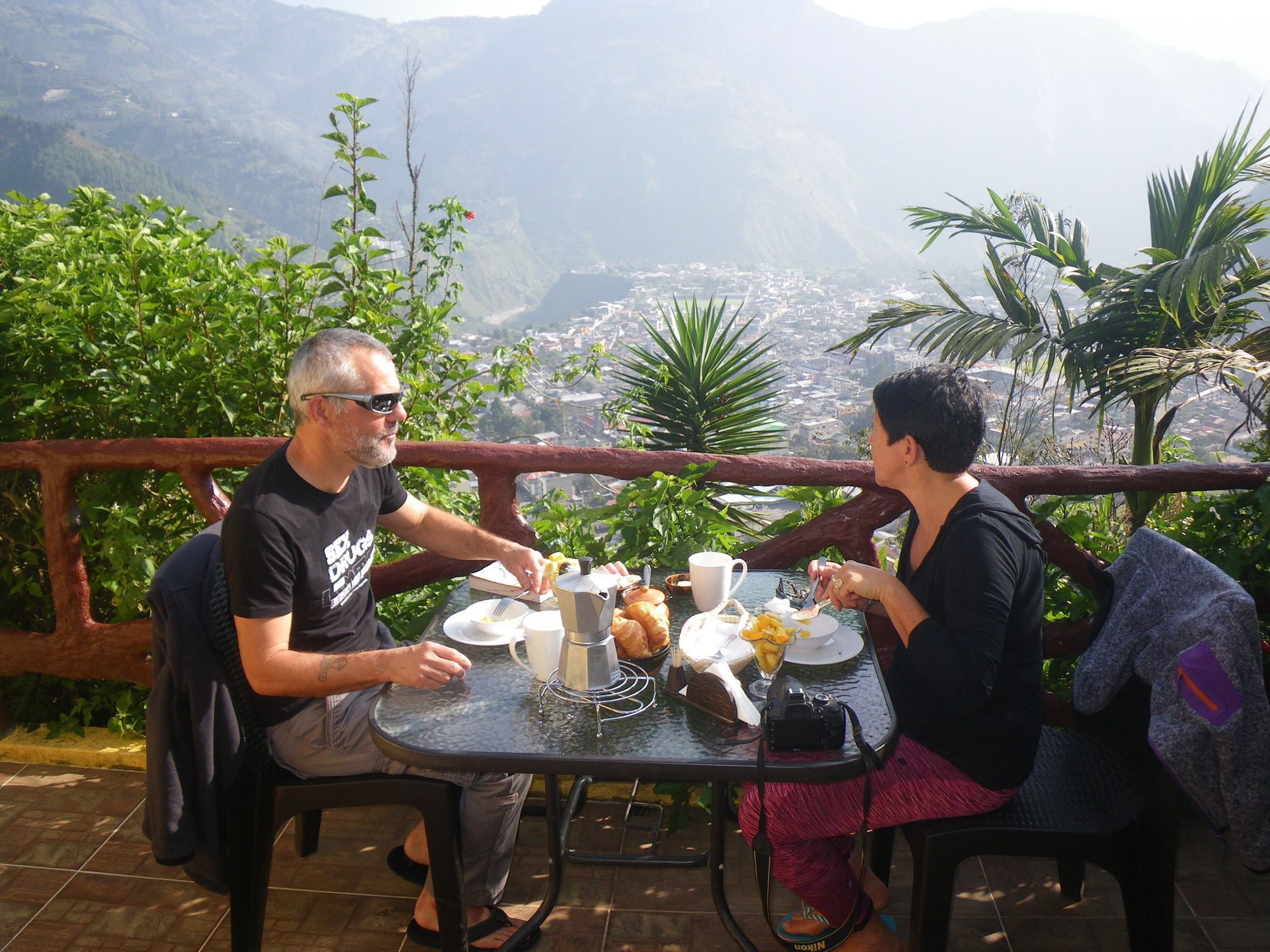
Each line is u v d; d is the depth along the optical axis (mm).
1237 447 3631
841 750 1378
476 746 1398
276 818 1775
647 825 2377
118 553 2590
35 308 2602
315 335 1696
